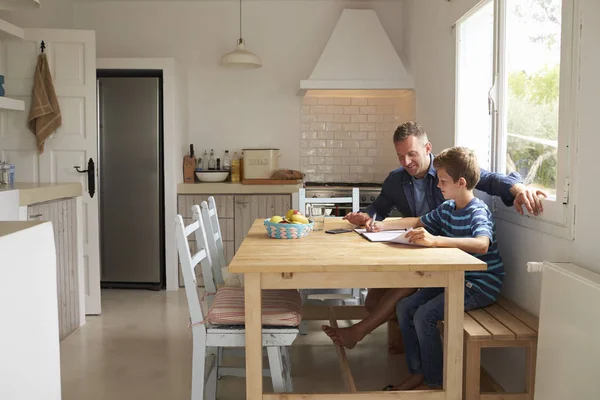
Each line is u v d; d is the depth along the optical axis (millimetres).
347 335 2854
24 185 3869
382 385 3035
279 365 2365
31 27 4891
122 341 3770
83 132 4320
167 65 5066
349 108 5758
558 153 2295
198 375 2350
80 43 4285
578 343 1838
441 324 2482
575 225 2188
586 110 2096
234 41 5684
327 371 3244
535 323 2387
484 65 3307
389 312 2857
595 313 1741
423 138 3123
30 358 1539
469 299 2602
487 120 3254
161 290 5227
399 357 3457
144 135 5137
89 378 3139
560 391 1949
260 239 2705
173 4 5641
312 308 3592
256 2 5664
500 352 2926
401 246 2471
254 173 5332
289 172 5301
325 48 5156
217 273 3057
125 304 4719
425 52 4590
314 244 2541
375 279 2186
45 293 1640
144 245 5223
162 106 5184
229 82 5711
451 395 2229
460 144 3711
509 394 2273
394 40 5617
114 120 5141
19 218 3328
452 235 2744
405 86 5016
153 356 3486
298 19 5691
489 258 2656
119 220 5223
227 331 2342
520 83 2777
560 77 2266
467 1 3453
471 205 2646
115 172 5184
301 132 5766
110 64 5062
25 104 4266
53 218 3770
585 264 2113
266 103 5738
